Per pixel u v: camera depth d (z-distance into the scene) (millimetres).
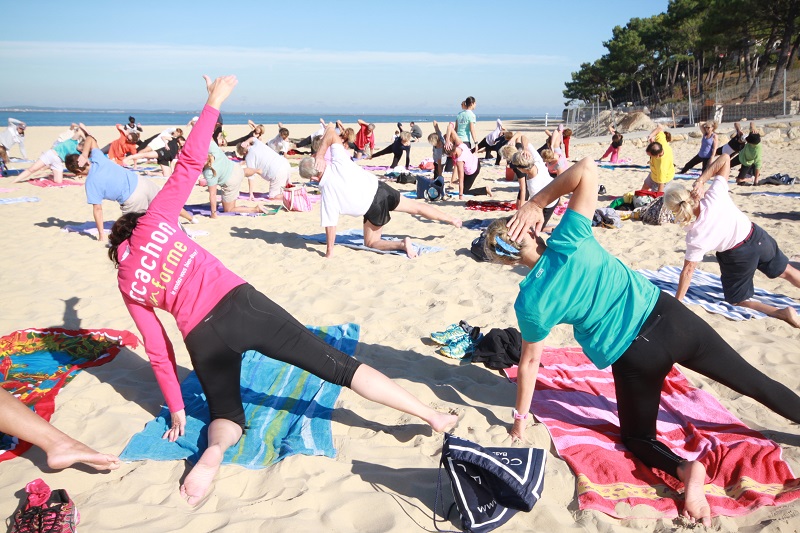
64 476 3070
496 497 2768
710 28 40062
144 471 3084
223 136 21219
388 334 4984
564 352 4598
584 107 40375
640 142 24328
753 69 48750
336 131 7027
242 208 10430
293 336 3191
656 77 68000
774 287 6164
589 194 2996
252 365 4406
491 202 10828
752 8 36500
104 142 27125
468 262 7078
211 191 9859
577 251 2998
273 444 3363
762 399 3137
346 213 7289
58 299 5910
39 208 10969
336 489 2939
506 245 3162
